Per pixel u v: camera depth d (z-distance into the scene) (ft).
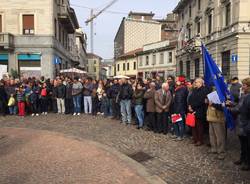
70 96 57.41
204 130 33.99
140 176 23.48
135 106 42.63
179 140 34.71
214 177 22.97
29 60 97.14
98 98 57.52
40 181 23.43
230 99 28.53
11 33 95.81
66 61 138.10
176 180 22.61
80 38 243.60
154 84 40.37
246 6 86.99
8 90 56.29
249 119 23.66
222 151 28.25
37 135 38.81
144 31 248.73
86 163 27.27
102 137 36.96
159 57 187.11
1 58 95.66
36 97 56.34
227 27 95.96
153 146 32.37
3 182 23.32
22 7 96.27
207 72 30.60
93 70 384.27
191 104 31.94
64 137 37.14
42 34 96.84
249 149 24.18
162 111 38.29
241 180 22.27
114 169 25.34
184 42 143.84
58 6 111.04
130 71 229.04
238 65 88.07
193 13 134.21
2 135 39.40
